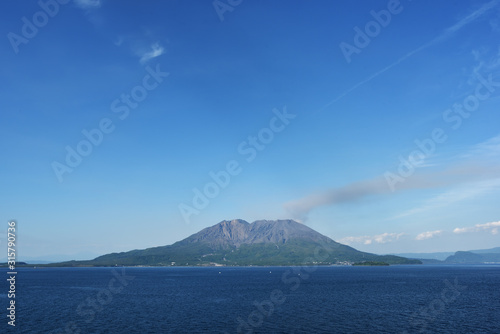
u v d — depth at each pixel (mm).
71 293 145000
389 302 111438
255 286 179625
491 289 157250
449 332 68688
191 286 181250
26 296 134125
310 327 72875
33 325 75812
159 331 69562
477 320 80188
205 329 71312
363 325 74688
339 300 116812
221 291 152000
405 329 71125
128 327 73250
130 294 139750
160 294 139625
